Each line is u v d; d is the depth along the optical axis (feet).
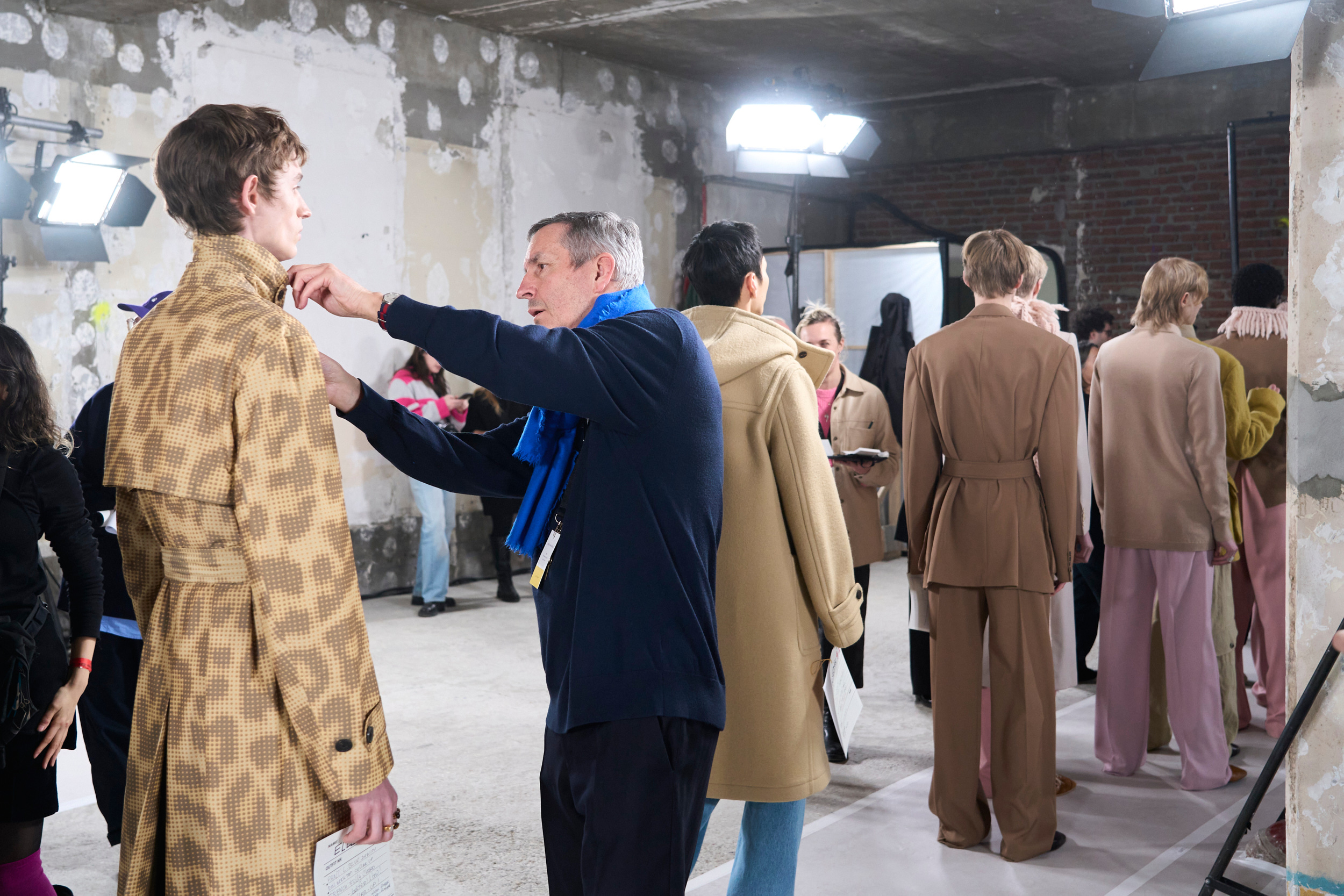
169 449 4.44
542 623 5.43
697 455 5.30
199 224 4.77
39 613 6.46
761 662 6.37
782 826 6.68
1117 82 28.71
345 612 4.54
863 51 25.30
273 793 4.49
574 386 4.92
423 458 5.63
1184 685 10.78
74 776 11.36
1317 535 7.10
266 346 4.46
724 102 29.17
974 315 9.23
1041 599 9.07
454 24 22.43
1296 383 7.07
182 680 4.50
